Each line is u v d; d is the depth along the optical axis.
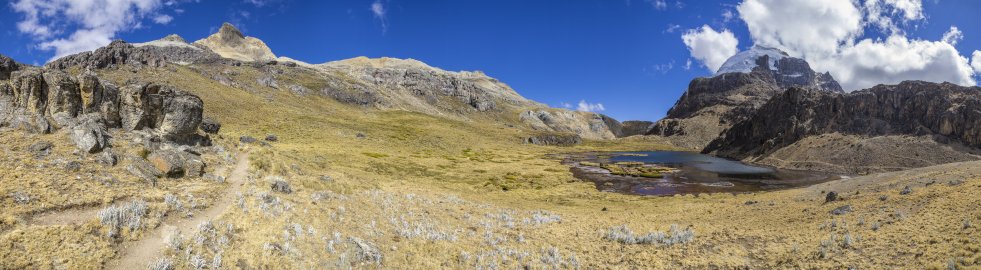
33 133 28.50
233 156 41.94
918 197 33.62
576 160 155.12
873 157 120.25
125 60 177.62
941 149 119.50
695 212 46.03
